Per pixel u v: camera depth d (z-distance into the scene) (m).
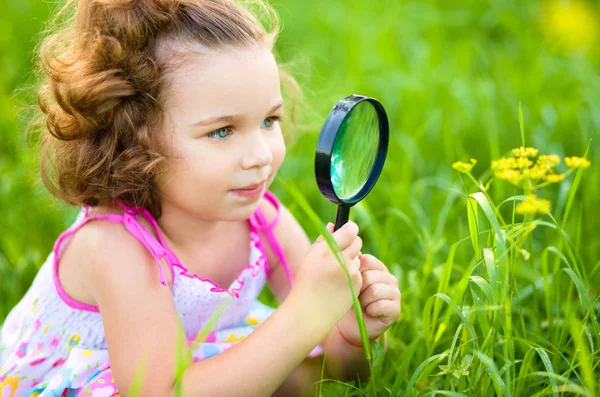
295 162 3.14
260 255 1.96
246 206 1.68
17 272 2.48
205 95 1.61
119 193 1.73
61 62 1.76
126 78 1.66
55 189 1.88
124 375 1.65
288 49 4.13
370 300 1.77
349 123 1.54
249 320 2.10
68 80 1.71
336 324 1.84
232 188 1.66
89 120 1.71
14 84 3.83
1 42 4.18
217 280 1.93
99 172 1.75
